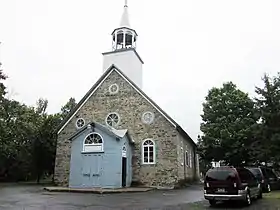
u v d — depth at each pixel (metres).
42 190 23.17
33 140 36.66
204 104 37.81
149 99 28.86
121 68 33.88
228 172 14.28
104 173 25.70
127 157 27.22
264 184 22.38
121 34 36.06
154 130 28.05
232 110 35.94
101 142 26.48
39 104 61.81
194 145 38.34
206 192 14.43
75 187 25.41
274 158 23.84
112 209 12.77
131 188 24.36
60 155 30.30
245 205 14.49
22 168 39.38
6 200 15.91
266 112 24.77
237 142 33.06
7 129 36.97
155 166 27.20
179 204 14.86
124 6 37.16
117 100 30.08
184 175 30.14
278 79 25.69
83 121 30.72
